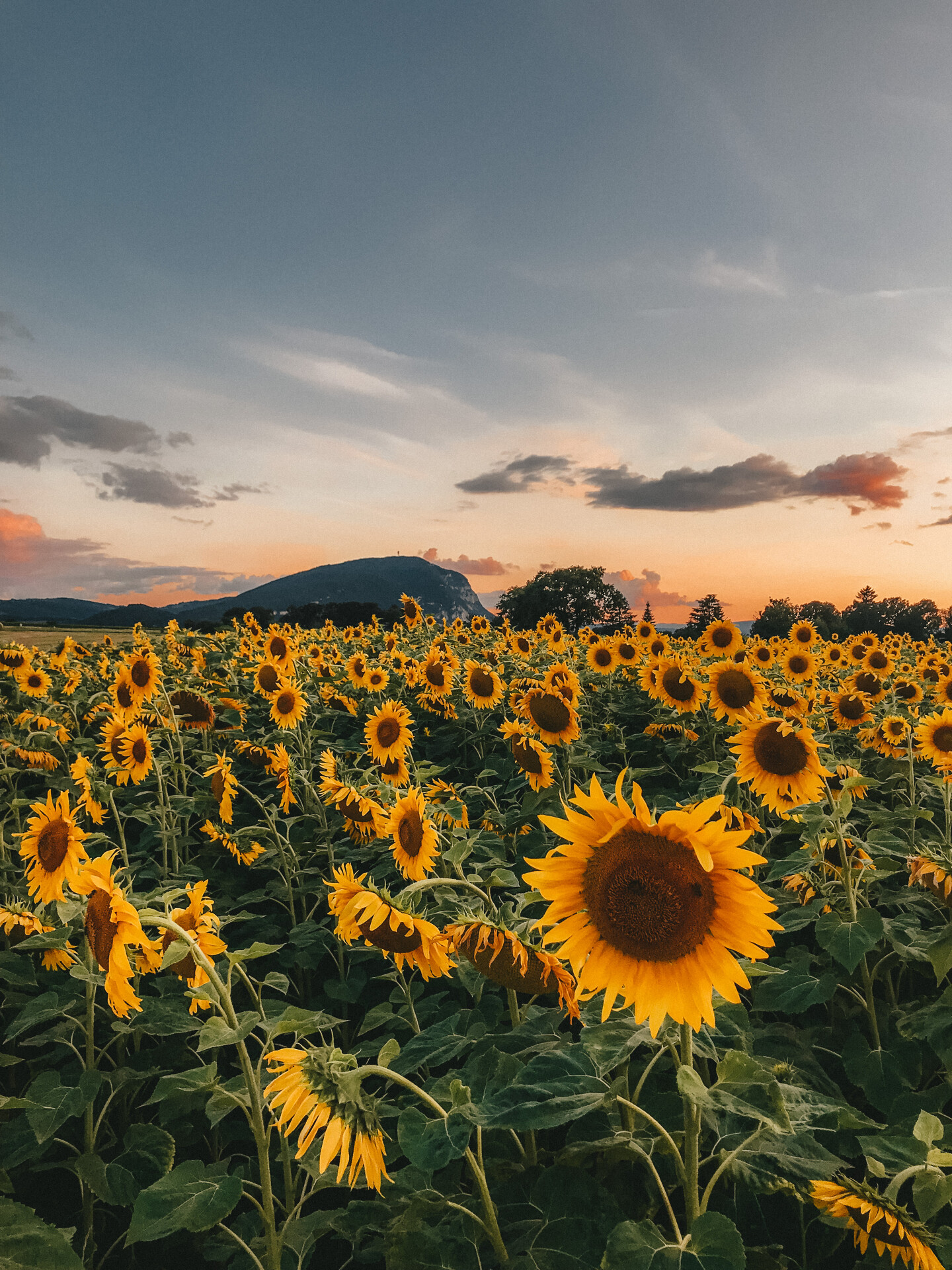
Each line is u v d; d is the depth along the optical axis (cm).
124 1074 385
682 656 1348
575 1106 213
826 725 919
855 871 431
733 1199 304
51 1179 417
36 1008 382
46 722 902
